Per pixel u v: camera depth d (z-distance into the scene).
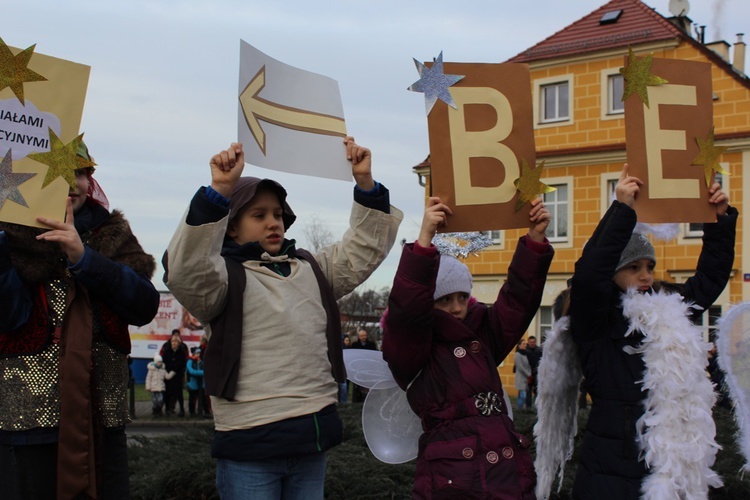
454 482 3.09
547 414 3.80
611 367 3.52
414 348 3.28
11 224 2.88
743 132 20.88
